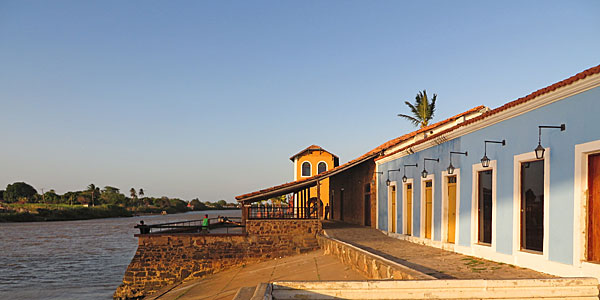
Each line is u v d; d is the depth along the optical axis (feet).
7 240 183.62
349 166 78.54
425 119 131.95
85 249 151.23
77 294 79.10
